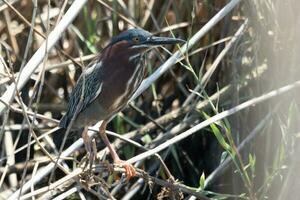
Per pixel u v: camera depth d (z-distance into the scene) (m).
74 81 13.23
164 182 9.20
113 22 13.07
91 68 10.55
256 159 11.16
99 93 10.36
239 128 11.52
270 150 10.88
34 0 8.62
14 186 11.95
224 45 12.30
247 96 11.67
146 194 12.63
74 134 12.12
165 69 10.83
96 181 9.42
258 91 11.31
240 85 11.81
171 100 13.30
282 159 9.51
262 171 11.09
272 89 11.03
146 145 12.25
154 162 12.57
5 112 9.27
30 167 12.26
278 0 11.09
